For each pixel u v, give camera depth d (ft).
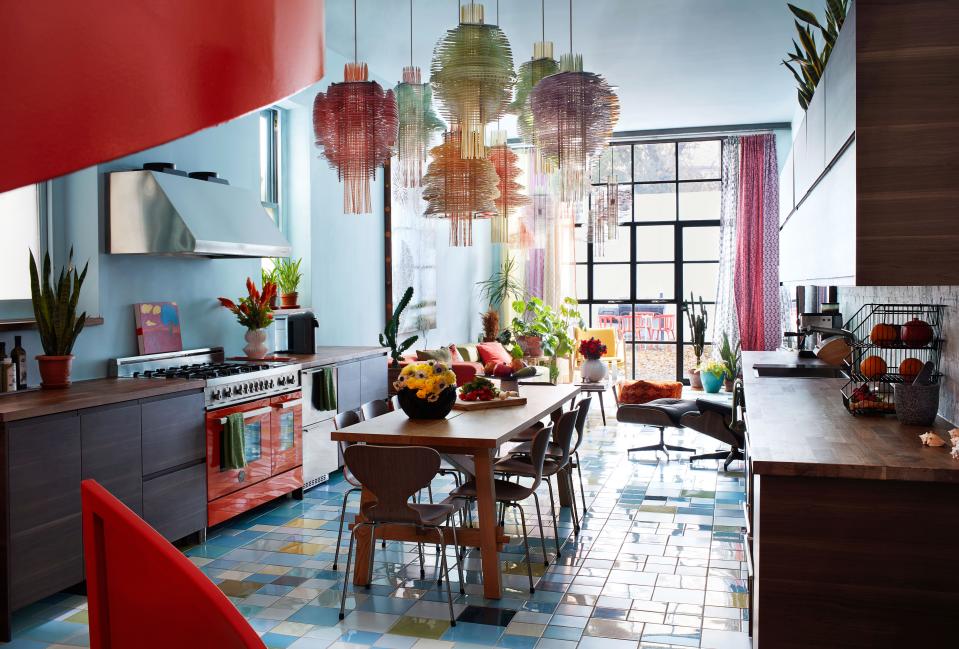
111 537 3.93
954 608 8.09
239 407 16.44
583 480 20.62
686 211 38.27
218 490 15.79
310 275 22.65
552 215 34.68
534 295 39.06
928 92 8.37
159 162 16.42
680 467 22.00
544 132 16.15
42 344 14.24
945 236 8.37
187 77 1.01
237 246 16.70
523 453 16.24
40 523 11.74
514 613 12.16
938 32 8.32
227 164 19.25
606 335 36.37
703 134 36.32
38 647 11.10
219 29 1.05
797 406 12.30
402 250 28.48
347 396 20.95
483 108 15.97
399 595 12.94
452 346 29.99
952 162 8.34
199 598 3.73
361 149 15.51
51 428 11.91
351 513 17.72
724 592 12.91
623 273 39.04
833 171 10.57
